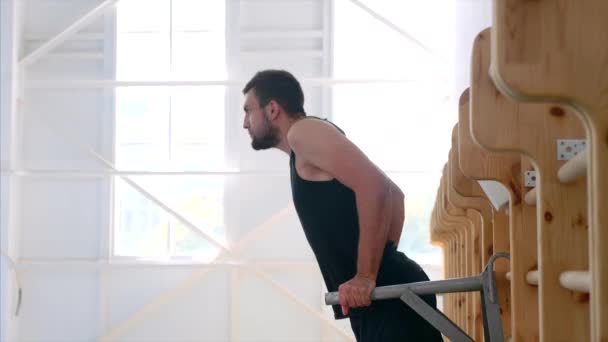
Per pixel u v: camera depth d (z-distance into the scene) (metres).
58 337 7.13
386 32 7.22
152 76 7.35
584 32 0.92
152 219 7.36
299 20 7.30
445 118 7.02
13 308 7.06
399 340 1.63
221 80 7.18
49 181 7.28
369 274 1.61
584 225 1.29
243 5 7.34
